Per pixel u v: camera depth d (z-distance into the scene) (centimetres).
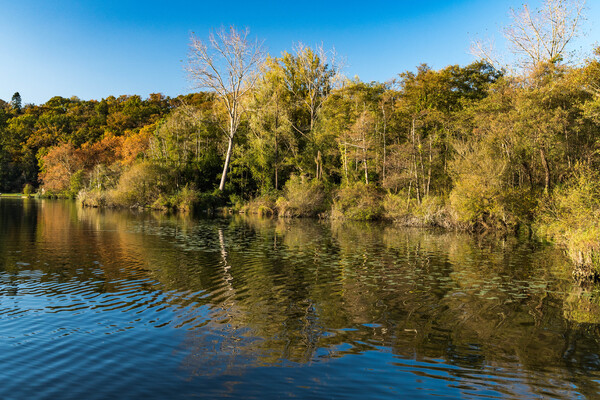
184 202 5262
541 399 585
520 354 748
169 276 1384
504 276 1430
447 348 774
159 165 5938
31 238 2334
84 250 1931
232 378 639
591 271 1346
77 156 9162
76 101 14962
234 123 5756
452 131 4150
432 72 4850
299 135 5916
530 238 2594
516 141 3142
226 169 5688
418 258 1803
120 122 11219
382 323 916
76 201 7181
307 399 575
